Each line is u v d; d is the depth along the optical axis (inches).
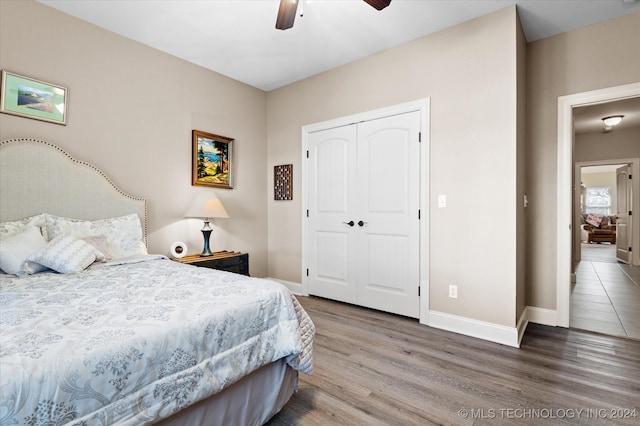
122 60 112.7
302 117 152.8
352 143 135.5
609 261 253.0
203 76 138.1
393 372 79.8
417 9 99.0
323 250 146.6
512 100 97.0
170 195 126.3
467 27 105.3
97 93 106.3
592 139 228.2
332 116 141.5
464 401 67.5
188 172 132.3
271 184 165.8
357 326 112.0
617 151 220.7
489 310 101.3
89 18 102.6
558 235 113.0
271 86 161.2
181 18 103.0
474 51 104.0
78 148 101.9
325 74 143.6
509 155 97.6
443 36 110.4
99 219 102.9
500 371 80.2
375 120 128.2
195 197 130.6
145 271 77.3
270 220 166.4
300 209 154.7
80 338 38.4
